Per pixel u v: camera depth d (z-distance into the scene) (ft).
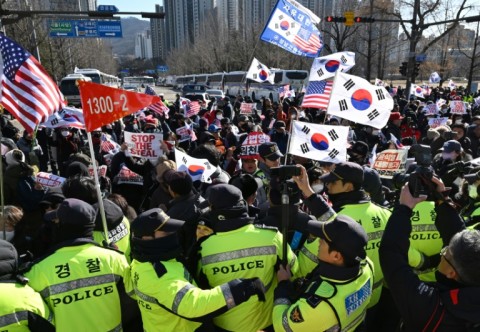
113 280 7.72
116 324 7.79
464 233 5.75
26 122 11.94
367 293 6.99
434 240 9.70
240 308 7.69
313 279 7.06
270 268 7.98
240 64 166.61
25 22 76.13
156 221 7.16
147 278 7.11
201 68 229.04
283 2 20.25
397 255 6.17
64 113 27.12
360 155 18.71
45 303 7.18
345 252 6.54
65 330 7.25
